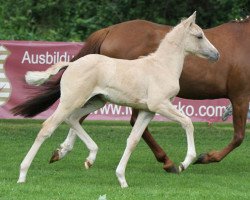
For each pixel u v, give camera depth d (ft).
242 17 85.35
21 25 92.94
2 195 37.40
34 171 44.93
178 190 40.04
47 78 40.22
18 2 95.25
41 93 45.14
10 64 65.41
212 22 85.35
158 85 40.57
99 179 42.86
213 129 68.33
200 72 47.44
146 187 40.70
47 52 65.67
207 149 57.06
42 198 36.78
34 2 94.68
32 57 65.57
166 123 72.79
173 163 46.57
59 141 59.62
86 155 52.39
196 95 48.29
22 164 40.42
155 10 85.35
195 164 49.42
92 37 48.19
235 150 57.47
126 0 86.02
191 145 40.73
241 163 51.13
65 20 94.17
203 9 84.94
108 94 40.60
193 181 43.11
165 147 57.98
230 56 47.62
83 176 43.75
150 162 50.37
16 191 38.32
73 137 44.34
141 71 40.63
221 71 47.62
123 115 65.77
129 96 40.60
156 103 40.50
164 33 47.39
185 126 40.65
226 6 84.94
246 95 47.75
